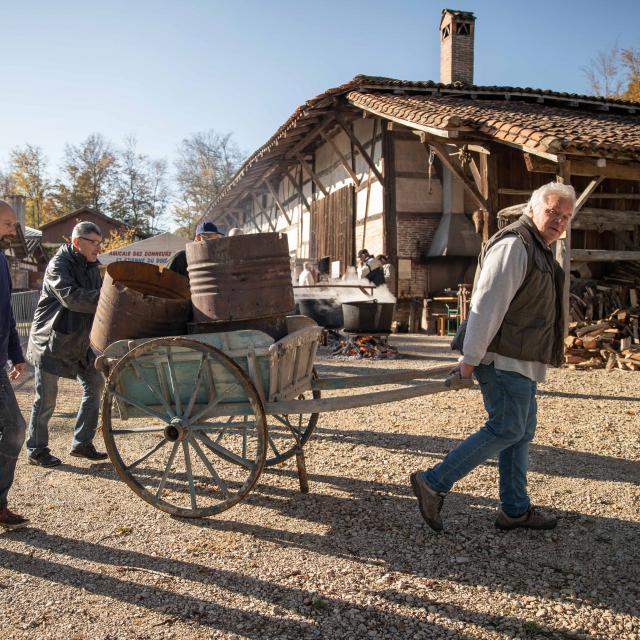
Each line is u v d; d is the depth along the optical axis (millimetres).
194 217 58125
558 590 2768
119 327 3684
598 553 3129
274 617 2576
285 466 4578
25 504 3840
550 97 15805
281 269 3725
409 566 3010
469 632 2457
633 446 5047
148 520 3604
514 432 3154
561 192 3072
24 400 7078
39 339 4508
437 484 3309
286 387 3738
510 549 3188
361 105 14430
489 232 13258
